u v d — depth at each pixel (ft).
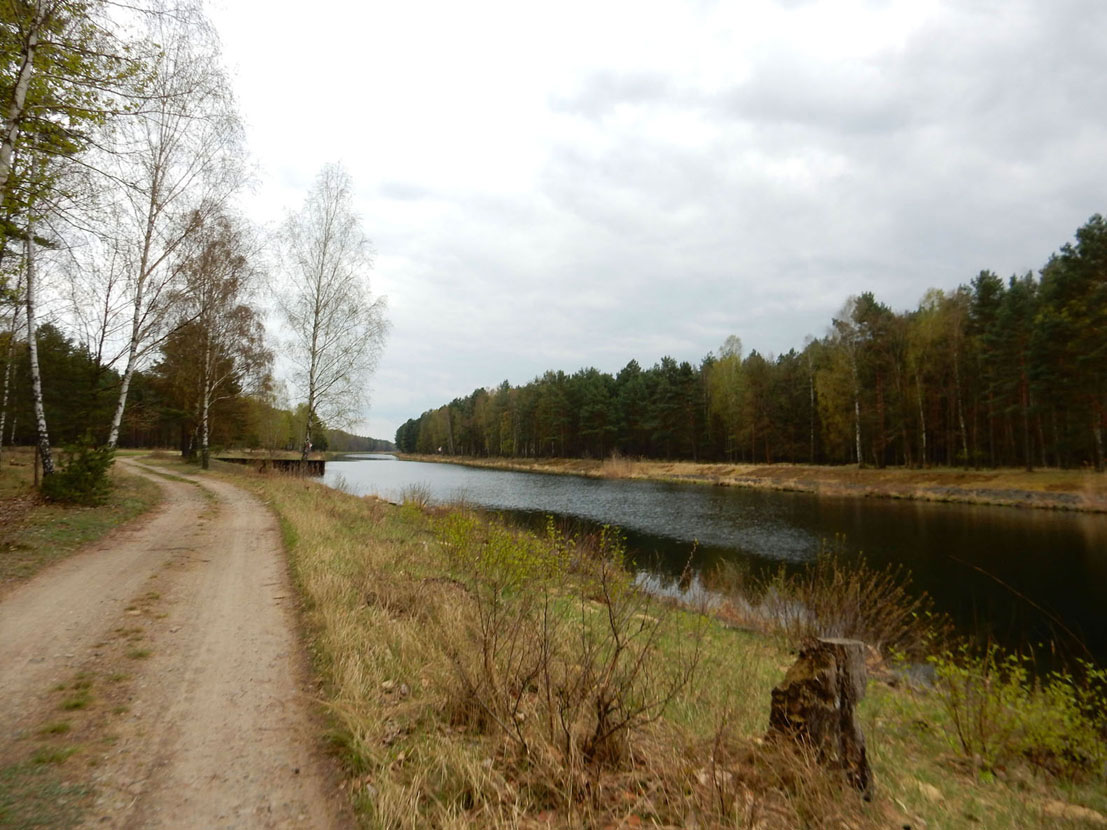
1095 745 17.61
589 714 12.50
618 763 11.71
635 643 22.09
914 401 141.28
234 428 130.82
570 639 20.45
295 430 197.47
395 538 42.75
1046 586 48.16
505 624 18.12
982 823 12.26
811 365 174.70
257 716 13.87
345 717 13.15
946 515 89.40
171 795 10.61
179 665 16.87
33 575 26.30
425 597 23.49
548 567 33.09
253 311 96.48
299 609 22.75
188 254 53.88
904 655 26.35
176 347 91.45
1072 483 97.35
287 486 72.38
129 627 19.98
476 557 31.76
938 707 21.22
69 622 20.29
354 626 19.56
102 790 10.64
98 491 45.70
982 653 33.42
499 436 334.03
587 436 258.37
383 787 10.48
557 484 158.10
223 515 48.52
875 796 12.28
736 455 209.77
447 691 14.32
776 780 11.16
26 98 28.89
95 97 30.58
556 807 10.28
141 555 31.65
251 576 27.94
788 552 62.80
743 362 205.98
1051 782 16.01
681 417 213.25
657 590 41.86
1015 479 106.42
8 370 65.51
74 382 78.23
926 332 136.77
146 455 154.81
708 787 10.53
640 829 9.51
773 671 23.66
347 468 260.62
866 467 143.74
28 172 31.55
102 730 12.94
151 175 47.65
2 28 27.14
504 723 12.35
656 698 14.69
